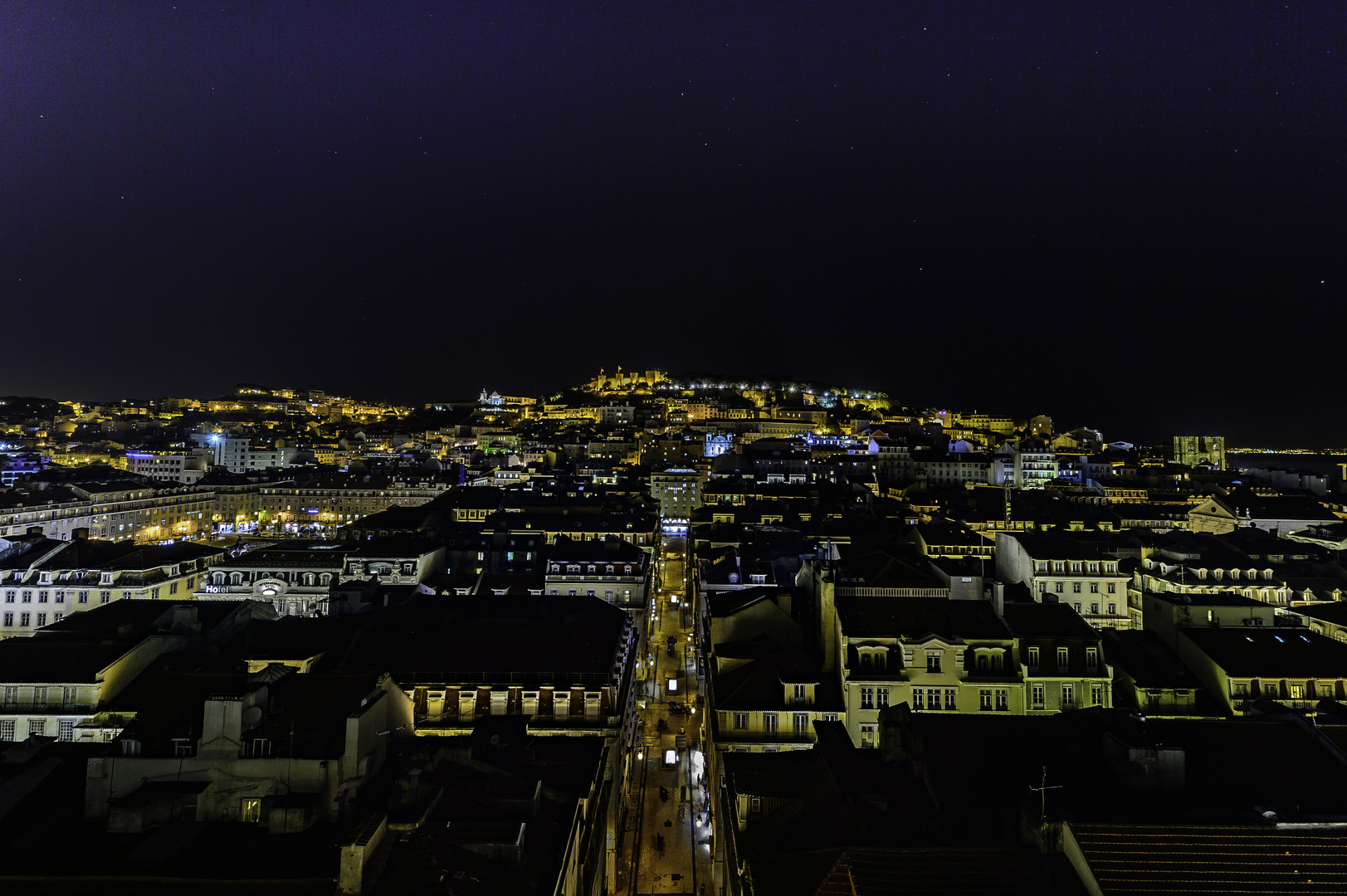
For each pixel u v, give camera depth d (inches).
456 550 6850.4
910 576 4146.2
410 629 4015.8
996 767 2352.4
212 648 3823.8
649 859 3449.8
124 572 5620.1
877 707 3378.4
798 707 3457.2
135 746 2479.1
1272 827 1782.7
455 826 2090.3
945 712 3221.0
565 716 3560.5
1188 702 3400.6
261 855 2034.9
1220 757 2298.2
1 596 5595.5
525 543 7012.8
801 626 4153.5
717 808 3230.8
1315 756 2295.8
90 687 3422.7
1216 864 1697.8
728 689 3659.0
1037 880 1734.7
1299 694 3415.4
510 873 1978.3
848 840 1951.3
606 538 7677.2
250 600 4414.4
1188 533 6993.1
